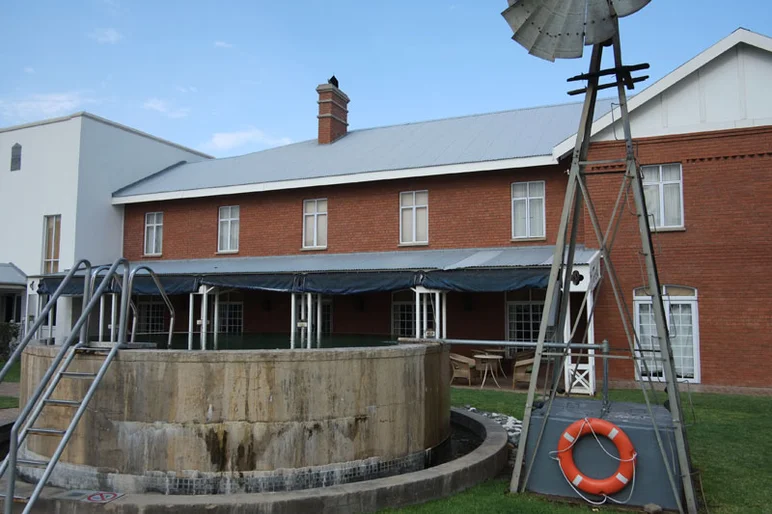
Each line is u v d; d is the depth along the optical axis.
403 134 24.17
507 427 10.57
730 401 13.23
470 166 18.80
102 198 24.86
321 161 23.06
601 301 16.38
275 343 10.66
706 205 15.67
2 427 8.77
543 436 6.74
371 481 6.25
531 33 6.81
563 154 17.27
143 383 6.39
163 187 24.61
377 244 20.67
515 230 18.83
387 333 20.27
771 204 15.12
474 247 19.22
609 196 16.58
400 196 20.50
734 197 15.45
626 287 16.23
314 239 21.83
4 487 6.12
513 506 6.15
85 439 6.50
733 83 15.56
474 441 9.17
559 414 6.87
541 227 18.52
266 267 20.09
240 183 22.53
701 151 15.73
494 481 7.12
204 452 6.29
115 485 6.34
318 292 17.78
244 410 6.35
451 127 23.55
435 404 7.98
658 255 16.06
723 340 15.35
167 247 24.36
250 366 6.39
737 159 15.46
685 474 6.10
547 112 22.64
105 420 6.44
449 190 19.72
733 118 15.49
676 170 16.11
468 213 19.41
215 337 12.59
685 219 15.82
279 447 6.39
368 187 20.97
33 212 24.92
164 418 6.33
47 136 24.94
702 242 15.66
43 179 24.83
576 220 7.91
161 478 6.28
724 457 8.31
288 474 6.39
